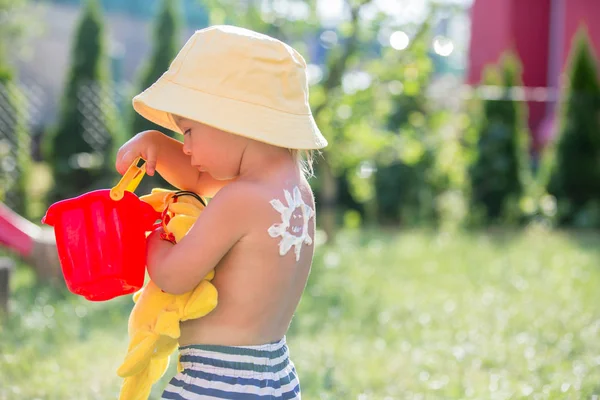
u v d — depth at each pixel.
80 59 15.02
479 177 15.41
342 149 11.76
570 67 15.55
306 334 6.84
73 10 28.55
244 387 2.68
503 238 13.55
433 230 14.75
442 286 9.29
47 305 7.37
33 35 26.67
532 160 19.05
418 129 13.75
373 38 11.66
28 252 8.28
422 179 15.84
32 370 5.37
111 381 5.20
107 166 14.73
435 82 19.55
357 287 8.95
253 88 2.66
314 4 11.68
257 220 2.67
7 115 12.90
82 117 14.79
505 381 5.43
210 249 2.65
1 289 6.72
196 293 2.67
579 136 15.38
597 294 8.69
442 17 11.77
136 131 14.65
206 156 2.72
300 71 2.77
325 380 5.37
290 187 2.76
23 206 13.12
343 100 11.46
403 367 5.87
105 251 2.69
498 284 9.43
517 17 19.92
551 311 7.79
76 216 2.72
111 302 7.75
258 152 2.74
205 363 2.70
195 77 2.67
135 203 2.74
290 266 2.75
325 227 12.21
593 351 6.33
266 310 2.72
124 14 29.98
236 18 11.92
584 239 13.40
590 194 15.42
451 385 5.35
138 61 30.05
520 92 15.45
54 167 14.73
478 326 7.24
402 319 7.62
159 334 2.73
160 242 2.74
